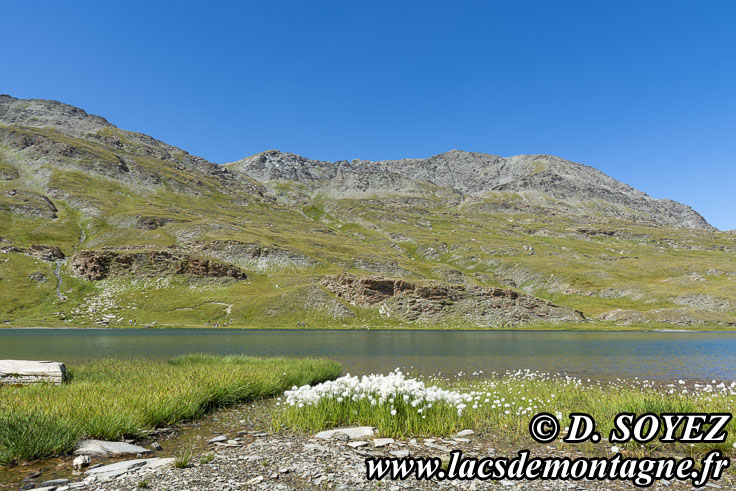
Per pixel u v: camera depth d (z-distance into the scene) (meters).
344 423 14.27
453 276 188.50
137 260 146.00
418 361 40.81
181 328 107.56
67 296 124.12
